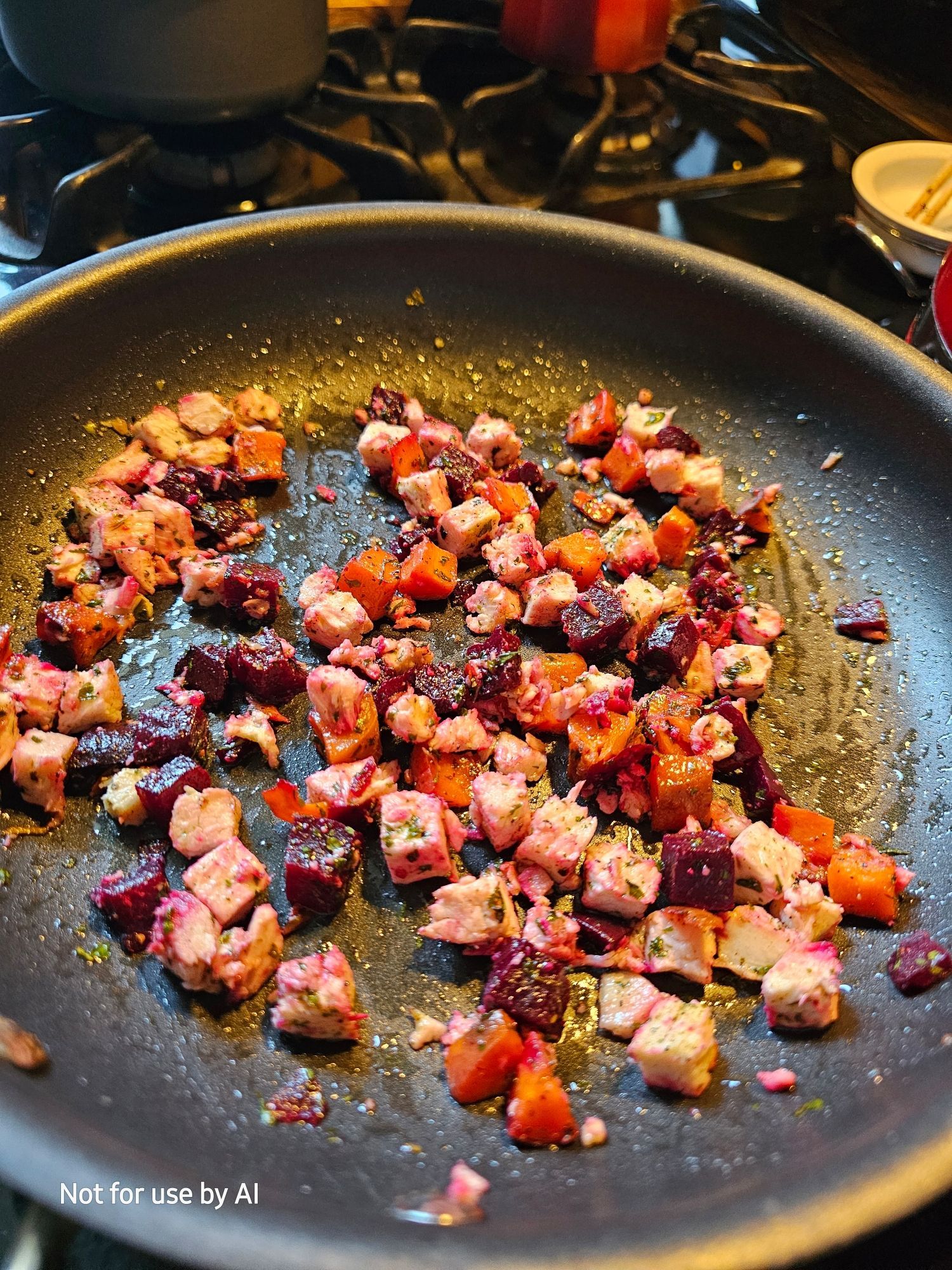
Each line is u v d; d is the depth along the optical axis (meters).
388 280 0.30
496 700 0.23
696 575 0.26
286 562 0.26
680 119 0.39
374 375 0.30
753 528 0.27
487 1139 0.17
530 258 0.29
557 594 0.25
